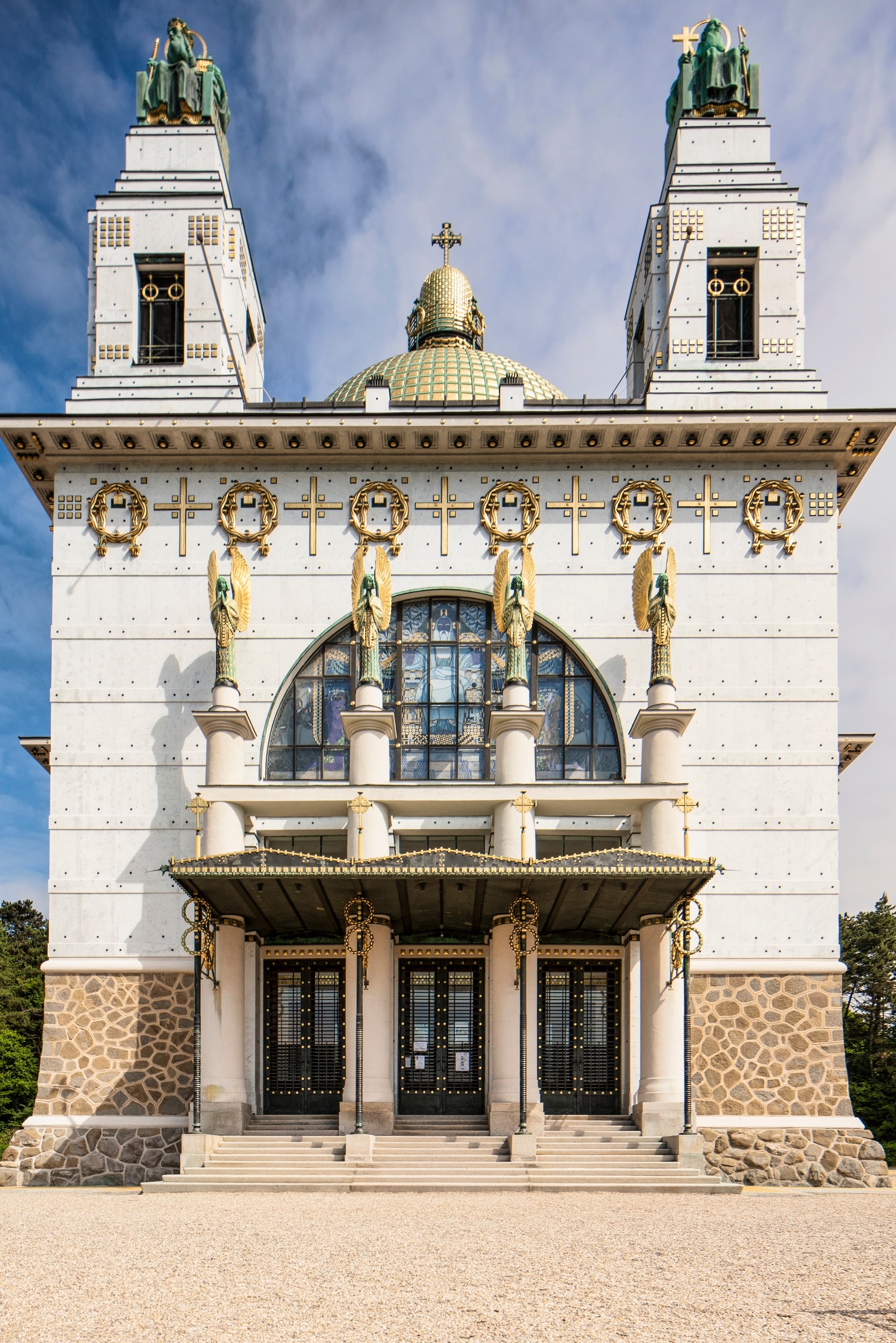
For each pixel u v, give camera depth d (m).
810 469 35.09
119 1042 31.64
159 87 38.88
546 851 32.84
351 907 28.08
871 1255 15.87
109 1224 19.36
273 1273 14.59
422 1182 25.28
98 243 37.59
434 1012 31.88
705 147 38.03
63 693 33.97
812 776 33.38
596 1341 11.49
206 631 34.34
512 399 35.59
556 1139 27.94
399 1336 11.62
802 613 34.38
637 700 34.00
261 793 30.23
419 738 34.22
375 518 35.06
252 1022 31.36
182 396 36.22
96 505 34.97
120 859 32.91
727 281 38.03
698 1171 26.19
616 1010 31.92
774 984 31.95
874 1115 61.94
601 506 35.00
